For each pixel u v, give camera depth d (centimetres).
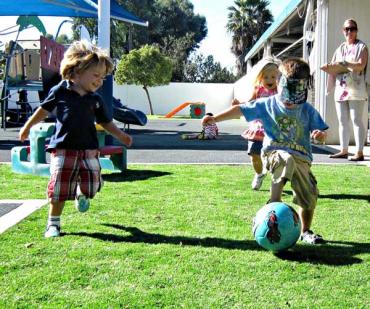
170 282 263
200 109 2834
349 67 774
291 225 307
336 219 407
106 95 722
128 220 396
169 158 795
